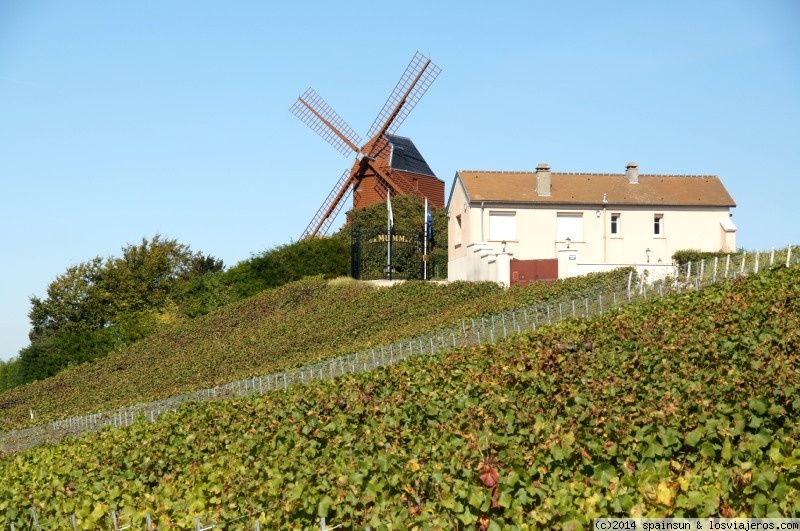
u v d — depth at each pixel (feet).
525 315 109.91
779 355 58.34
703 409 48.44
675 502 38.06
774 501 36.70
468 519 41.42
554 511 39.11
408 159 254.88
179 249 283.79
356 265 193.88
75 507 57.72
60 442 98.43
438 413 61.87
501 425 53.93
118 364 176.24
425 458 51.11
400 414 63.82
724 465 43.45
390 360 107.14
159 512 53.88
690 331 71.56
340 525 43.65
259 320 174.09
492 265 155.74
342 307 164.55
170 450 71.36
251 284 209.36
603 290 120.78
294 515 47.57
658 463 43.55
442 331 117.60
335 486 48.06
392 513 42.63
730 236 170.09
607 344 73.51
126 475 66.69
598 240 168.66
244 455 64.03
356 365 111.24
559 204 168.55
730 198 171.73
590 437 46.98
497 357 77.87
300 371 116.16
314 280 190.29
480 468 44.16
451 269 183.11
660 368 61.11
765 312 74.08
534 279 153.79
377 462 50.39
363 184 240.32
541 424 51.16
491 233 167.84
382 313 152.76
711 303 84.38
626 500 37.96
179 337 182.39
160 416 96.63
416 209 235.20
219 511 50.19
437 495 44.62
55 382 179.01
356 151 240.73
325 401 73.51
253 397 87.86
